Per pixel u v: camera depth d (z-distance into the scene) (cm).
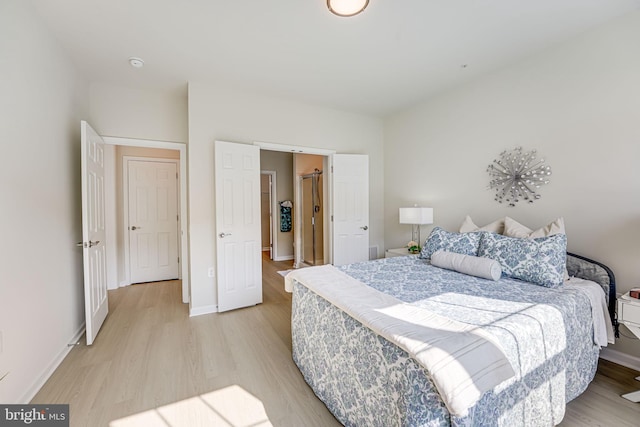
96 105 305
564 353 147
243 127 338
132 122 321
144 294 385
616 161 210
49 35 212
